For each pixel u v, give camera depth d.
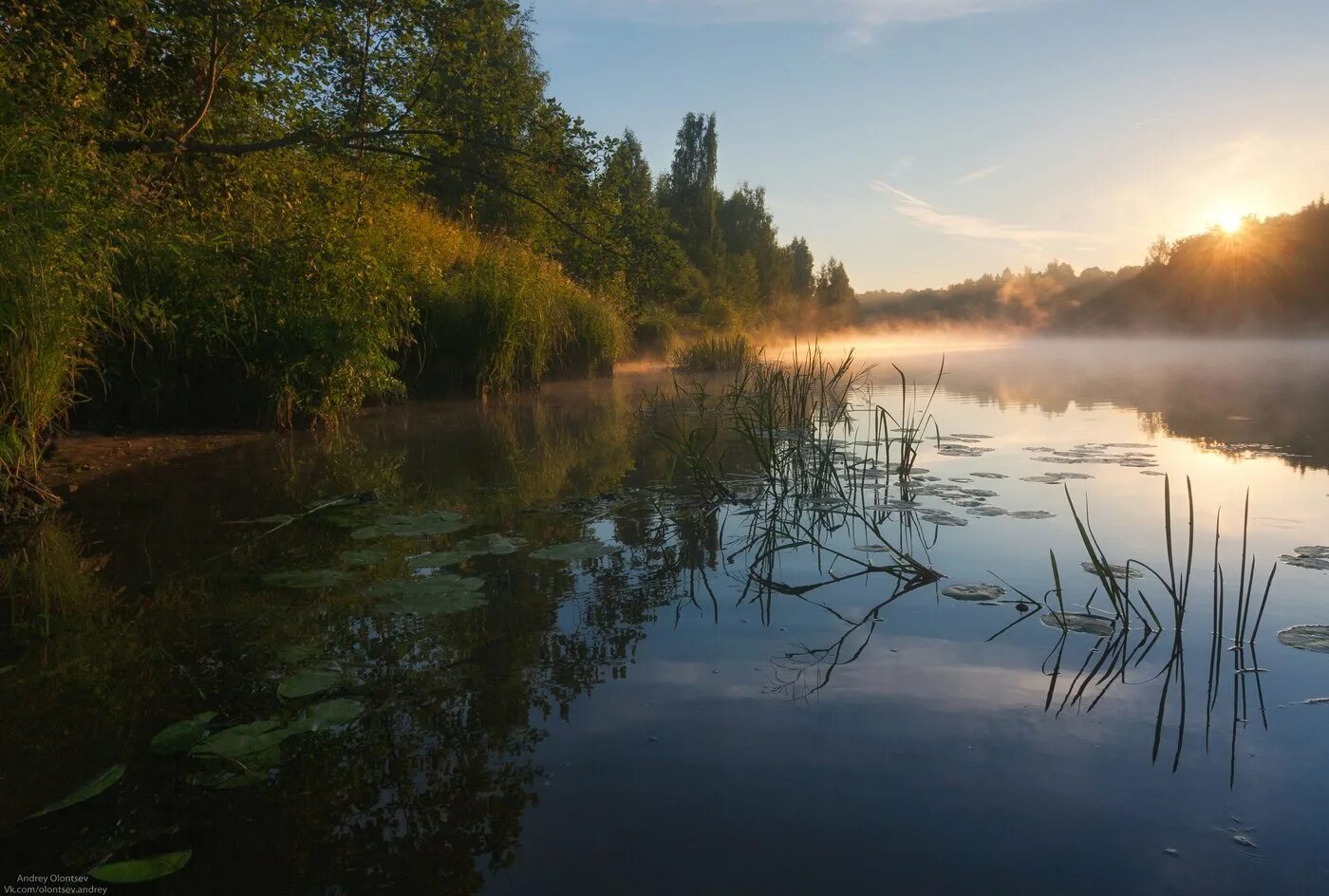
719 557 3.23
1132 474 4.86
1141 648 2.29
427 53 7.61
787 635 2.39
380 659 2.23
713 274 38.66
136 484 4.57
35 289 3.93
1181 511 3.89
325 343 6.57
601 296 13.29
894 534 3.56
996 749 1.75
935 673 2.13
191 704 1.99
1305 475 4.73
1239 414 7.92
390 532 3.53
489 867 1.38
